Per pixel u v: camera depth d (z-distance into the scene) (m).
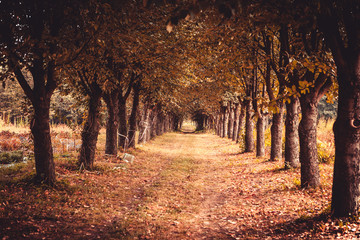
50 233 5.20
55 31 7.38
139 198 8.72
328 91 9.09
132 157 15.95
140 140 28.56
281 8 4.69
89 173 11.42
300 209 7.01
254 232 5.84
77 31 7.41
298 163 12.29
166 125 58.62
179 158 19.52
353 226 5.07
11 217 5.60
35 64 7.96
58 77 9.05
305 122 9.02
